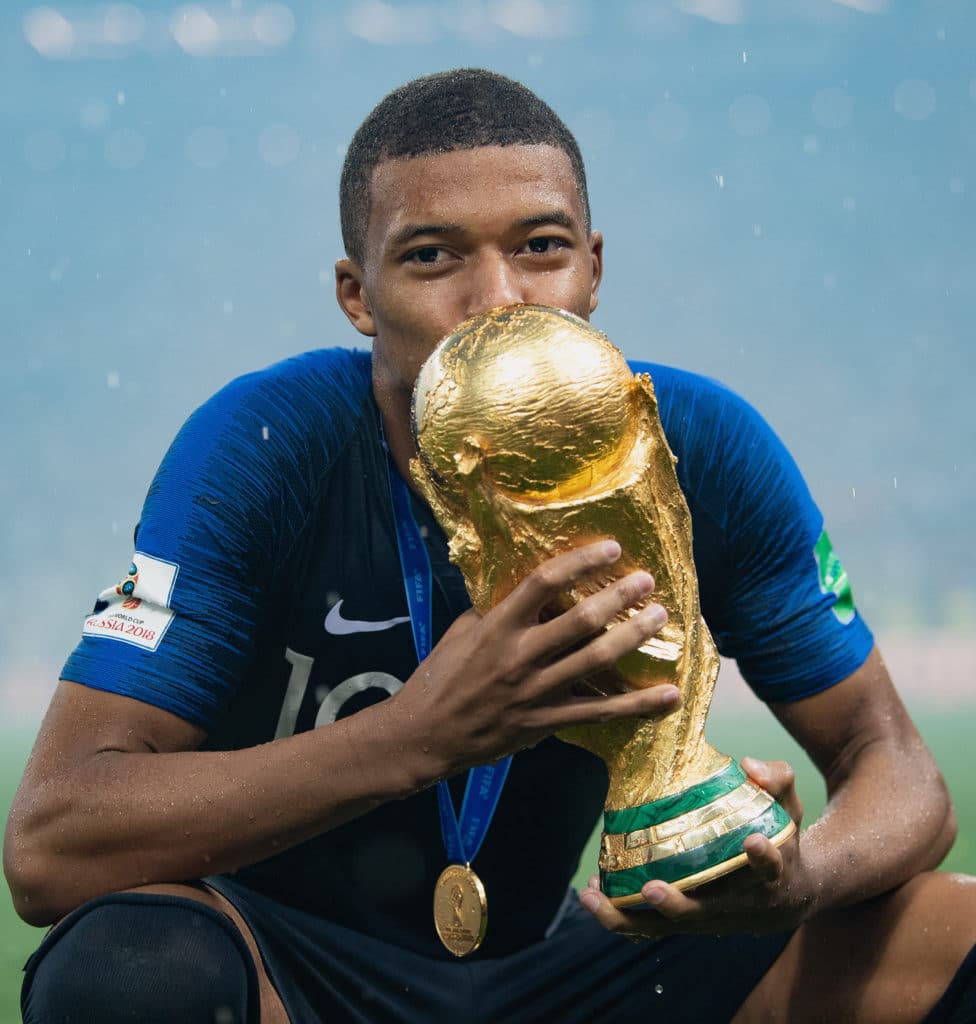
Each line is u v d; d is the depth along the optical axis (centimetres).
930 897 211
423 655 225
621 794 176
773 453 241
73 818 191
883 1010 209
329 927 227
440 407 170
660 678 174
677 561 175
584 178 220
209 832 187
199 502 215
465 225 195
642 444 171
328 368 237
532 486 167
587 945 230
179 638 207
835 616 239
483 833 229
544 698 170
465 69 214
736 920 179
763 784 176
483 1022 225
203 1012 172
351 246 225
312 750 184
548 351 168
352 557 225
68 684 205
